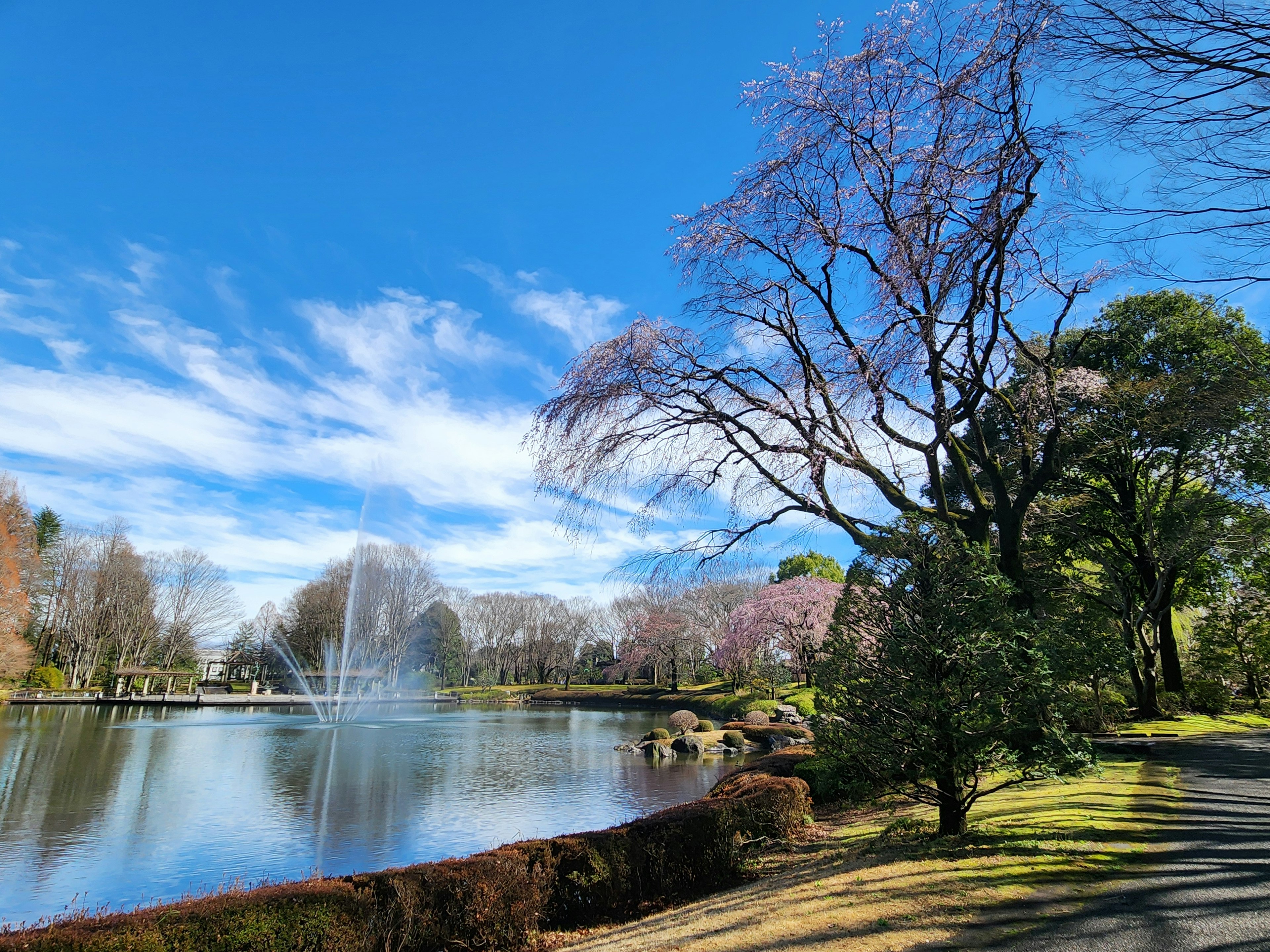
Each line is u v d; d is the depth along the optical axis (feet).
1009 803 28.91
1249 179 18.81
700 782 64.69
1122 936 14.47
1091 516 74.49
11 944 16.12
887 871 20.26
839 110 34.17
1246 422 59.77
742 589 163.84
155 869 35.86
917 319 31.81
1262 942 13.75
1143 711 69.46
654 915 24.85
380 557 192.34
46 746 81.56
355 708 159.43
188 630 220.23
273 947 19.08
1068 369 44.78
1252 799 27.58
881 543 25.23
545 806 52.90
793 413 36.27
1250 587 83.10
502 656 291.58
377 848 40.11
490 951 22.82
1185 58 18.01
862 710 24.61
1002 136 30.45
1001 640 22.70
